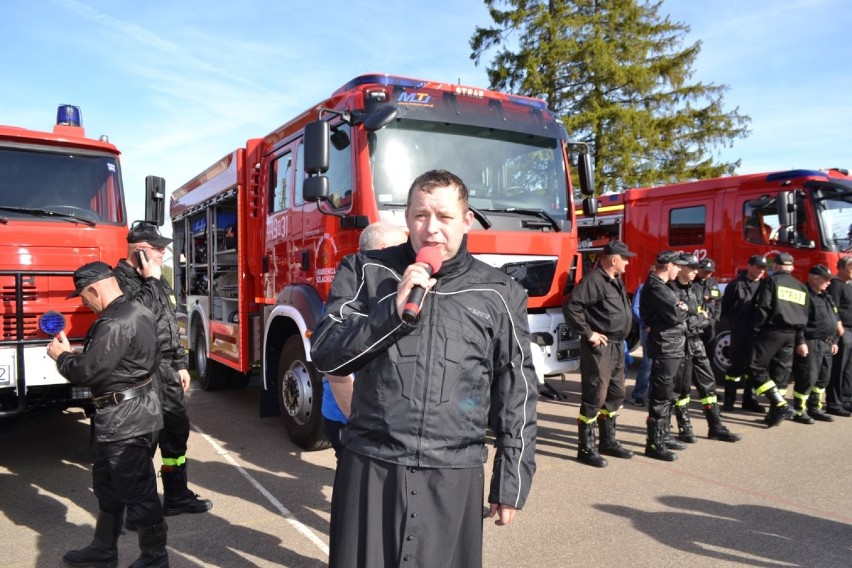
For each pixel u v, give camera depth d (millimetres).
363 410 2041
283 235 6062
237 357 7012
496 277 2148
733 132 23797
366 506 1976
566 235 5758
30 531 3912
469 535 2029
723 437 6055
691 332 5961
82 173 5633
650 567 3502
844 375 7168
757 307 6520
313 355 2012
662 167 24172
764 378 6625
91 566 3383
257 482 4836
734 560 3588
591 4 23125
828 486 4773
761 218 8656
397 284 2051
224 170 7422
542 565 3521
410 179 5027
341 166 5160
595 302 5191
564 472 5105
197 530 3945
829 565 3535
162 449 4133
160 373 4039
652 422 5531
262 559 3572
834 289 7230
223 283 7684
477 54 23906
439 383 1970
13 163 5383
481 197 5359
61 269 5297
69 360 3133
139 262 4066
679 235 9781
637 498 4523
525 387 2156
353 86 5270
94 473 3314
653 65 23359
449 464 1974
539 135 5785
